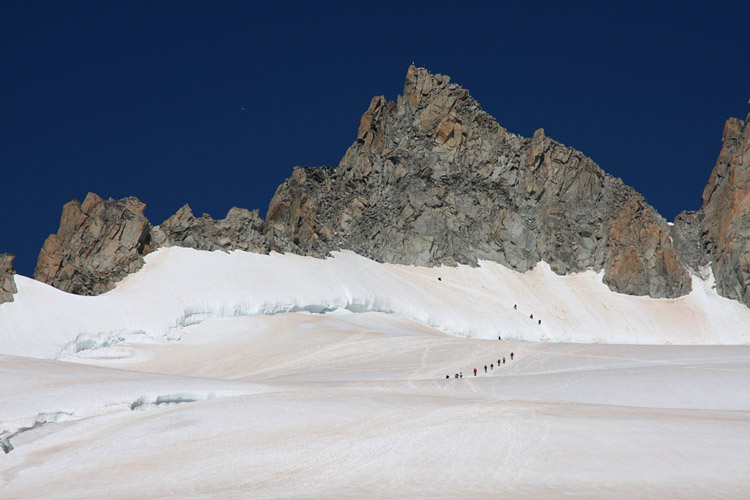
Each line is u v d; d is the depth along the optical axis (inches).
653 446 1717.5
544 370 3292.3
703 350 3752.5
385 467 1626.5
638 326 6072.8
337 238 6092.5
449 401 2199.8
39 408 1925.4
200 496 1478.8
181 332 4101.9
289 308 4694.9
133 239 4714.6
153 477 1594.5
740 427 1870.1
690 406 2564.0
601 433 1818.4
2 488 1579.7
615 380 2792.8
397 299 5334.6
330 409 2036.2
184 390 2183.8
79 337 3705.7
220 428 1868.8
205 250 4987.7
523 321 5698.8
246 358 3774.6
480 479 1546.5
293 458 1683.1
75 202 4958.2
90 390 2080.5
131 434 1839.3
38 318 3725.4
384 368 3385.8
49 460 1711.4
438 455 1691.7
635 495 1429.6
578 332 5807.1
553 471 1582.2
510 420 1940.2
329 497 1453.0
